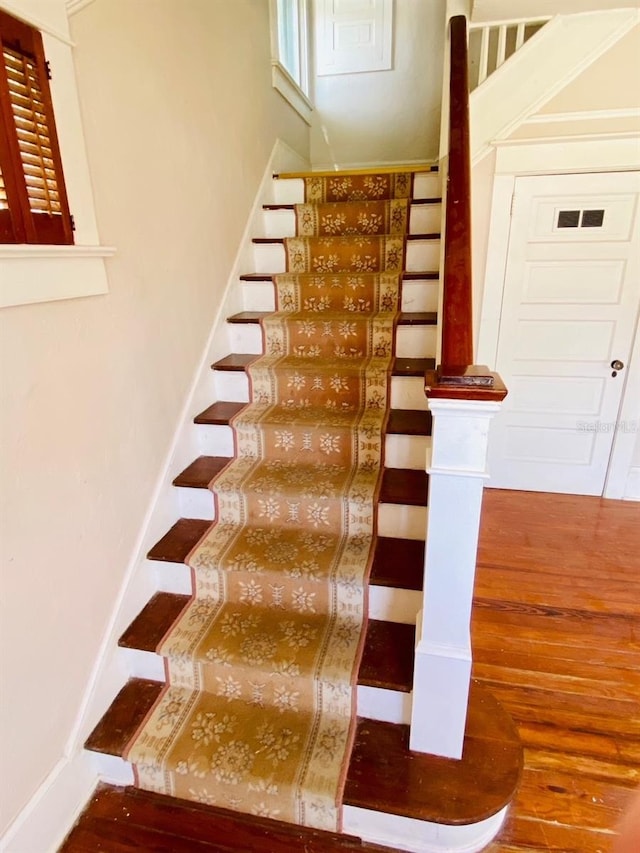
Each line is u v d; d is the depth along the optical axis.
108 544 1.46
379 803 1.22
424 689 1.26
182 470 1.90
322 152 3.97
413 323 2.11
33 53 1.07
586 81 2.50
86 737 1.38
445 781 1.27
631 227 2.70
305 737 1.39
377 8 3.58
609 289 2.82
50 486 1.21
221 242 2.22
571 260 2.82
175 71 1.75
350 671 1.39
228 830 1.31
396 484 1.76
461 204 1.38
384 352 2.19
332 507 1.72
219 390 2.18
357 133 3.89
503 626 2.02
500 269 2.90
